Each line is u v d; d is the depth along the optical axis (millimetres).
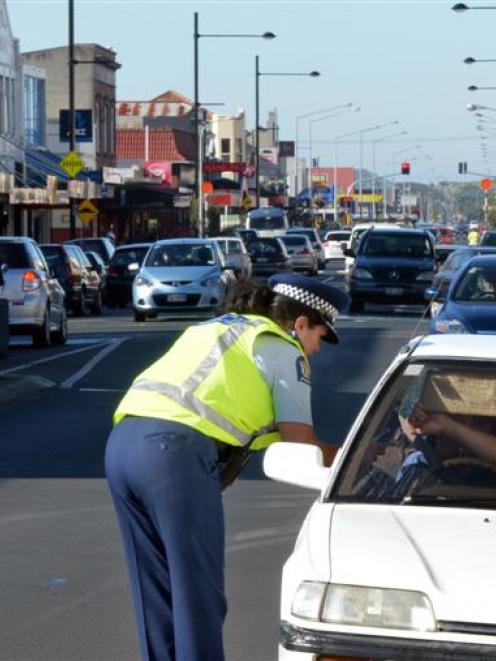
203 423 11188
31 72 127875
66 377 41812
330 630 9930
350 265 77062
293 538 19875
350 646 9852
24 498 22828
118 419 11461
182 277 65750
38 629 15398
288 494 23219
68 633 15250
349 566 10125
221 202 175125
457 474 11453
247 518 21266
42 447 28375
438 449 11797
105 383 40250
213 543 11117
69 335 59375
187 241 68438
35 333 52000
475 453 11758
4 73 115438
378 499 11125
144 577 11438
